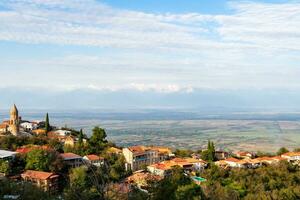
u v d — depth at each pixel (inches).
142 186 4042.8
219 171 5118.1
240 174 4881.9
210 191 3627.0
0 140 6146.7
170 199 2459.4
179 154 7795.3
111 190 2210.9
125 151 6407.5
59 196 3257.9
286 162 5575.8
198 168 5940.0
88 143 6633.9
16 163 4945.9
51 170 4849.9
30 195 2997.0
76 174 4106.8
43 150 4965.6
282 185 4485.7
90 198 2496.3
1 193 2960.1
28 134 7396.7
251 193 4200.3
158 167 5738.2
